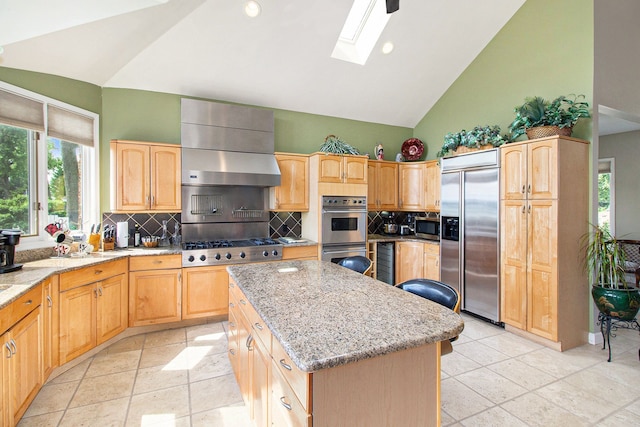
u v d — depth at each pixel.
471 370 2.58
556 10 3.37
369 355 1.07
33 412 2.02
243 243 3.73
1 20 2.34
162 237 3.69
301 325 1.29
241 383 2.03
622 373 2.53
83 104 3.25
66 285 2.45
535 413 2.05
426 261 4.35
